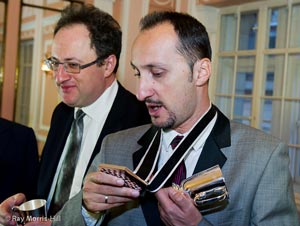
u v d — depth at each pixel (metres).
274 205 0.85
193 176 0.79
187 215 0.76
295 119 3.21
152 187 0.81
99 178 0.79
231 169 0.89
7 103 3.16
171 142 0.90
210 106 0.92
